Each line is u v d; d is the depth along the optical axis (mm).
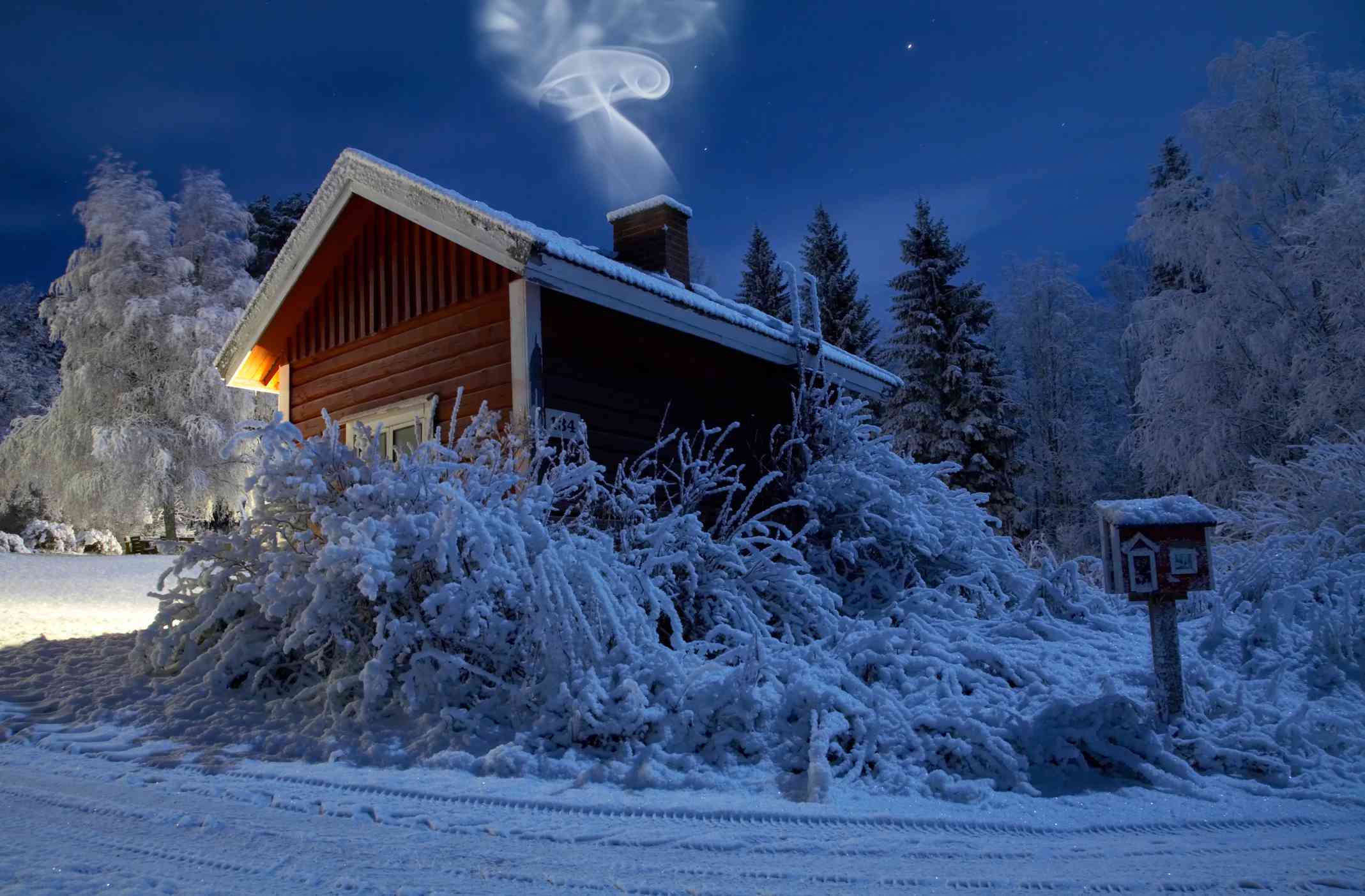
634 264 12414
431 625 5660
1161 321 23703
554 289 8797
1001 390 30391
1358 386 19922
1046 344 36156
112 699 6289
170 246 28188
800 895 3137
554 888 3168
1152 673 5742
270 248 39438
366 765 4949
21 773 4703
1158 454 23438
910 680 5652
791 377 12445
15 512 30984
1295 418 20641
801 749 4930
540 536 6031
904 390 30609
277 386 12477
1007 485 29891
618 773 4684
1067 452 34906
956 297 31109
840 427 10820
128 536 27469
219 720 5727
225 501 26344
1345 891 3197
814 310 12742
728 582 7387
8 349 39531
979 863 3502
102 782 4551
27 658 7762
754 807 4207
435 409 9500
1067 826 4000
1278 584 7379
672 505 8086
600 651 5434
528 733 5109
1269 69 23062
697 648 6566
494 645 5762
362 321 10555
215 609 6641
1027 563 12000
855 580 9336
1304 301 22422
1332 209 19953
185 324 25781
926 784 4605
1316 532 7906
